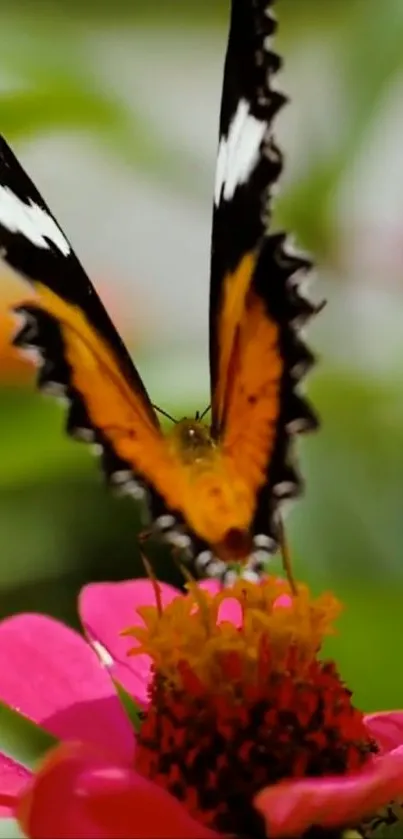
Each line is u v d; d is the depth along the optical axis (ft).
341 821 0.85
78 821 0.82
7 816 0.87
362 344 1.17
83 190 1.65
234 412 0.91
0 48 1.18
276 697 0.88
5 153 0.92
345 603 1.05
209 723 0.87
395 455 1.14
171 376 1.17
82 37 1.20
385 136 1.27
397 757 0.87
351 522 1.13
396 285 1.20
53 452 1.12
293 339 0.89
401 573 1.12
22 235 0.92
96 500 1.26
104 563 1.26
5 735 0.99
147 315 1.36
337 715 0.88
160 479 0.91
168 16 1.23
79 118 1.18
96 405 0.92
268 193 0.89
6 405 1.13
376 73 1.17
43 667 0.94
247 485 0.90
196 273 1.57
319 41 1.18
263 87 0.88
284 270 0.89
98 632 0.96
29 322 0.92
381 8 1.17
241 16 0.88
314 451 1.13
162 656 0.89
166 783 0.87
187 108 1.48
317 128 1.17
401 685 1.03
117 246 1.63
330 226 1.18
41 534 1.25
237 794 0.87
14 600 1.24
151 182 1.26
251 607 0.89
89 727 0.93
